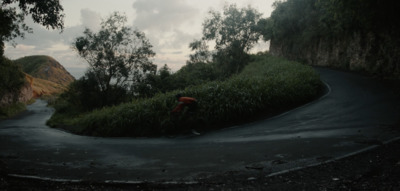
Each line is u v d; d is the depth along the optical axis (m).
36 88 112.75
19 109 51.56
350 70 26.34
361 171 4.46
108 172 5.36
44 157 7.18
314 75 19.33
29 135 14.22
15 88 47.88
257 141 7.76
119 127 13.32
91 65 33.81
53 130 18.77
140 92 32.41
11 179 4.86
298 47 44.56
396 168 4.42
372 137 6.67
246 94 12.97
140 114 13.05
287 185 4.10
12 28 16.52
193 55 39.53
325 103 13.34
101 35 32.75
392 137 6.46
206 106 12.31
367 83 17.86
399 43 18.58
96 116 16.22
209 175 4.80
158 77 33.81
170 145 8.73
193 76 34.03
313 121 9.90
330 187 3.90
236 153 6.39
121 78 34.09
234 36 38.19
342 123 8.88
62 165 6.11
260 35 38.25
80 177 5.02
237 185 4.22
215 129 11.41
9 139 11.96
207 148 7.45
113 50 33.44
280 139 7.65
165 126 11.90
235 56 38.59
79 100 35.50
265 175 4.62
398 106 10.44
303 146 6.44
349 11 18.31
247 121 12.03
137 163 6.11
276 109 13.32
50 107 65.38
